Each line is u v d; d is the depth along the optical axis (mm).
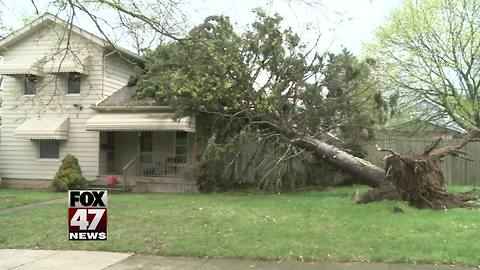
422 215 11203
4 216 12906
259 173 19109
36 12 8570
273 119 18062
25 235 10469
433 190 12461
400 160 12453
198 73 15773
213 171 18812
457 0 23938
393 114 21531
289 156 17422
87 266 7977
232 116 17938
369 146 20203
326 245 8758
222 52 15609
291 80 17719
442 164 20016
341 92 18359
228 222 11078
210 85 16484
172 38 8867
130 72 24031
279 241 9141
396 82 24906
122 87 23422
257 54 17047
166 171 21703
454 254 7996
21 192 20250
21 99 22938
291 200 14586
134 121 20250
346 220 10812
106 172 22625
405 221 10453
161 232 10305
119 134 23125
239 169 19609
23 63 21562
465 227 9828
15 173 23250
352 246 8648
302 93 17953
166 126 19750
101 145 22391
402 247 8461
